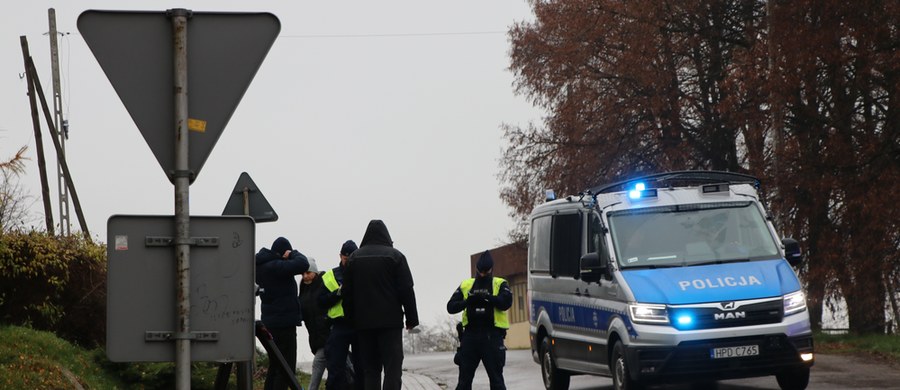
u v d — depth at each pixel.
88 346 14.52
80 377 11.95
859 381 16.20
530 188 35.06
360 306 11.39
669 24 32.16
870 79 27.47
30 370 11.47
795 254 15.05
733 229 15.06
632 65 31.70
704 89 32.84
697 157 32.84
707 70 32.81
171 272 5.46
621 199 15.35
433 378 21.00
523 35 34.56
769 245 14.98
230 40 5.38
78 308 14.48
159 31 5.35
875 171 26.98
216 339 5.48
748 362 13.85
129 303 5.44
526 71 34.47
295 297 13.26
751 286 14.08
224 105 5.37
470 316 13.49
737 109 29.27
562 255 16.42
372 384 11.55
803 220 27.69
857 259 26.59
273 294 13.12
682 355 13.78
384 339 11.44
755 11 32.31
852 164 27.23
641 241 14.90
